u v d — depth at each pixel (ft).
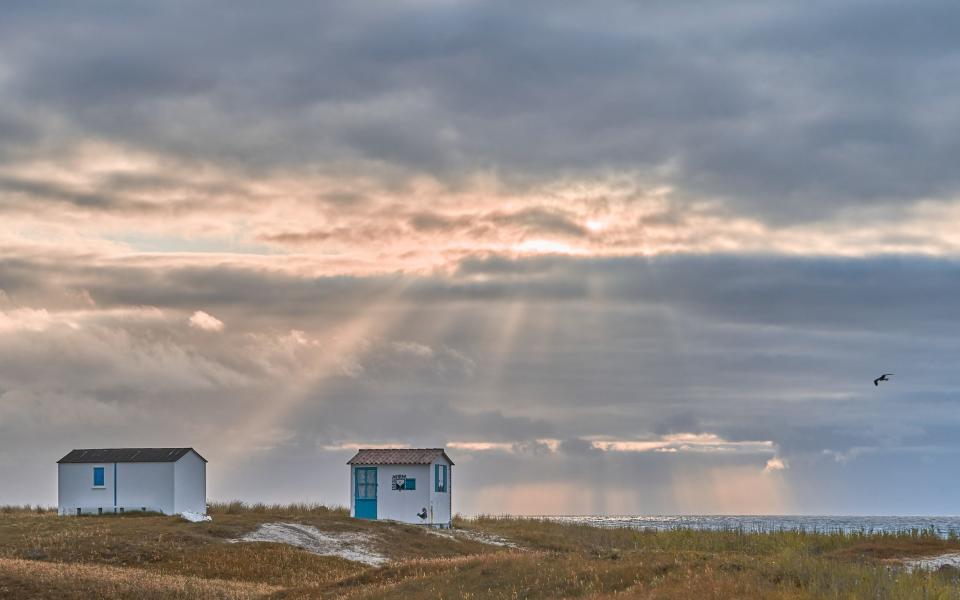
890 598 104.12
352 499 266.98
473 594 126.11
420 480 261.85
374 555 204.13
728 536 246.27
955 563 167.53
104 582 149.48
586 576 127.54
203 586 154.61
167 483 268.41
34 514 277.85
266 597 147.43
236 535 210.38
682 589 111.86
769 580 116.98
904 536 213.66
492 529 271.28
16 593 140.15
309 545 208.13
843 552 192.03
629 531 273.95
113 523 225.15
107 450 278.67
